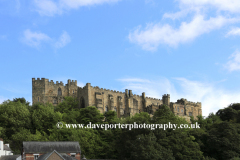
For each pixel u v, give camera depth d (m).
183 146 94.62
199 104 198.62
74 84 161.88
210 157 99.50
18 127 118.69
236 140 100.19
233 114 136.88
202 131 110.00
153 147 90.50
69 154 84.81
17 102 134.75
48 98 152.50
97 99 156.25
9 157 88.88
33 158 82.31
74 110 145.75
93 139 110.44
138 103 178.88
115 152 105.44
